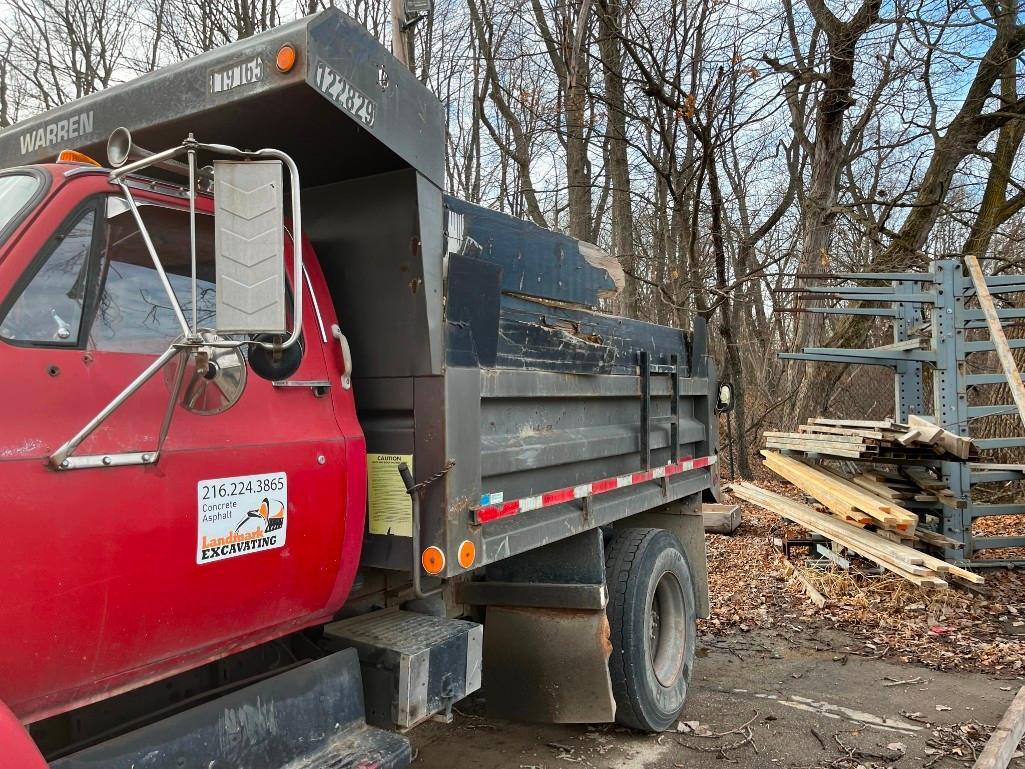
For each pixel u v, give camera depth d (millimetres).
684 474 5145
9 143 2908
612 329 4047
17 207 1987
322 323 2668
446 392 2686
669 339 4926
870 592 6781
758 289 18703
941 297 7363
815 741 4125
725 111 11727
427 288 2689
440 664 2748
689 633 4652
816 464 8234
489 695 3834
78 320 1950
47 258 1920
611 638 3982
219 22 17375
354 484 2609
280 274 1906
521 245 3285
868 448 7082
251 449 2248
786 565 7566
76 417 1856
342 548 2559
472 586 3822
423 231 2707
